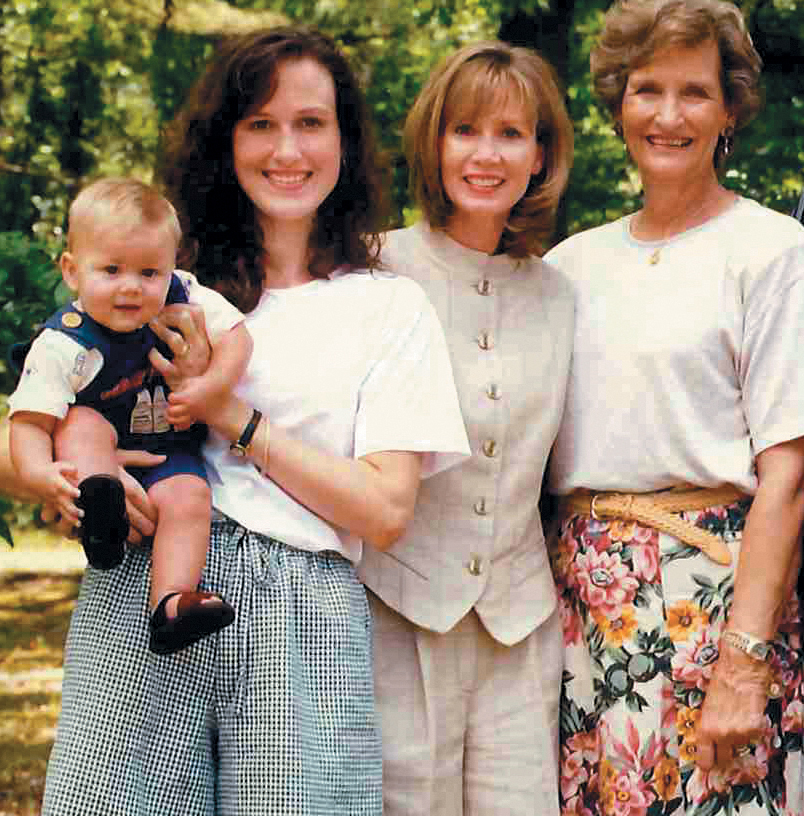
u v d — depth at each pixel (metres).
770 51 8.19
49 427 2.62
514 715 3.15
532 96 3.08
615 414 3.13
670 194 3.18
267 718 2.61
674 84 3.12
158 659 2.61
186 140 2.95
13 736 7.72
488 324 3.18
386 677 3.10
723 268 3.09
